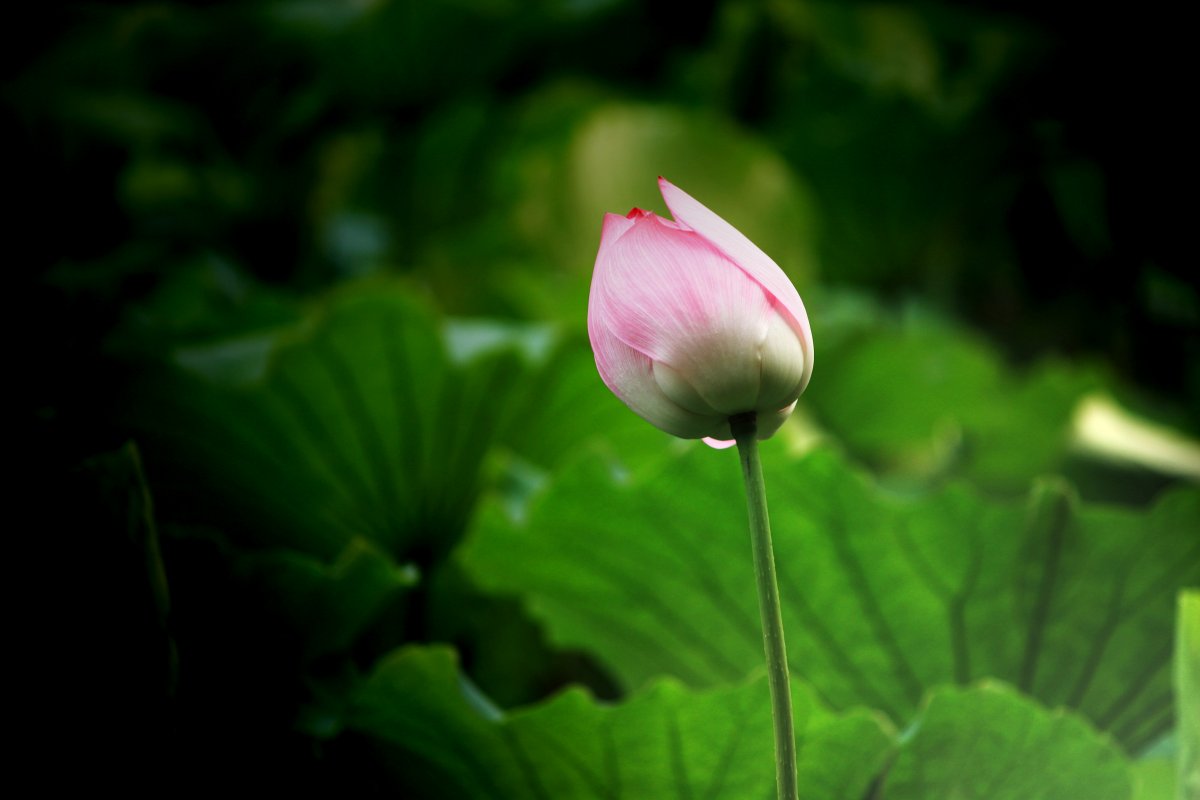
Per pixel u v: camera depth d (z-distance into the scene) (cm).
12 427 208
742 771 197
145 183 382
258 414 224
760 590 183
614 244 184
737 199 374
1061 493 207
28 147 363
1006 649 209
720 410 183
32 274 312
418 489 229
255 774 206
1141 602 208
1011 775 197
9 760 199
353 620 210
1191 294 402
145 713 200
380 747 204
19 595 199
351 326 224
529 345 230
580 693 196
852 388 346
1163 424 360
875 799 197
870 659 210
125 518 200
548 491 212
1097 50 407
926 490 343
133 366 222
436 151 412
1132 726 210
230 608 208
